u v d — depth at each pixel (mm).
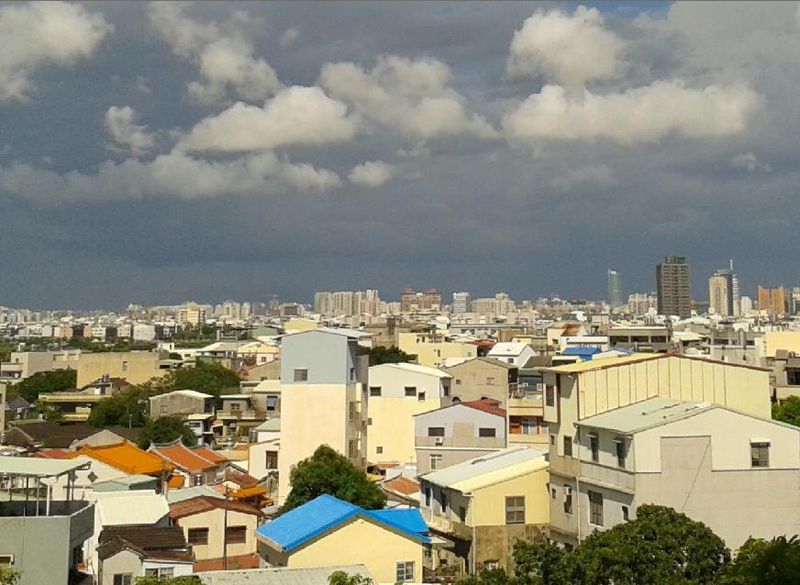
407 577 45312
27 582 38875
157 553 44250
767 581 25406
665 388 51906
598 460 47906
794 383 106750
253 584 39938
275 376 151000
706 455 44906
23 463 41875
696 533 35781
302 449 75438
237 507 56781
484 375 110062
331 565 43000
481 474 56094
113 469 70312
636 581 34094
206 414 119000
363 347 82875
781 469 45406
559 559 34188
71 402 140500
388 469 87375
